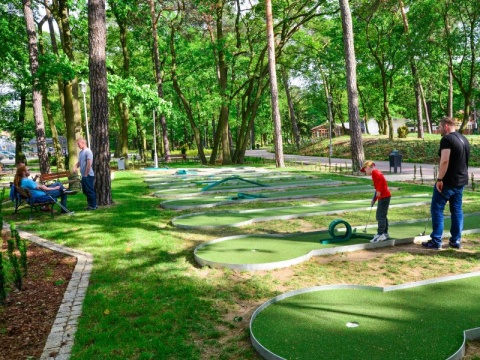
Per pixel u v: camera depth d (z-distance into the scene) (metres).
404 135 29.70
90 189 9.55
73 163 17.83
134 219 8.28
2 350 3.32
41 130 18.08
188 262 5.43
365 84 37.34
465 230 6.42
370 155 26.33
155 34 25.28
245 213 8.69
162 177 17.92
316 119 71.62
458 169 5.40
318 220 7.71
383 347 2.97
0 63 19.47
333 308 3.74
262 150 54.72
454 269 4.83
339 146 33.72
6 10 20.89
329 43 32.34
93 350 3.19
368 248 5.79
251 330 3.32
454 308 3.67
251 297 4.21
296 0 23.56
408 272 4.78
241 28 28.00
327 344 3.04
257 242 6.21
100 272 5.14
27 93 25.27
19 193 9.02
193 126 27.94
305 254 5.39
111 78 15.70
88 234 7.11
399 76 35.22
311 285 4.48
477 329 3.16
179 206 9.55
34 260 5.80
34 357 3.18
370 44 29.77
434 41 23.98
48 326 3.74
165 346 3.22
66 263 5.62
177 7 24.55
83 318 3.81
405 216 7.79
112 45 28.69
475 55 23.59
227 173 18.95
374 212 8.33
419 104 27.66
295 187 12.91
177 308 3.94
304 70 32.91
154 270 5.14
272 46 20.91
